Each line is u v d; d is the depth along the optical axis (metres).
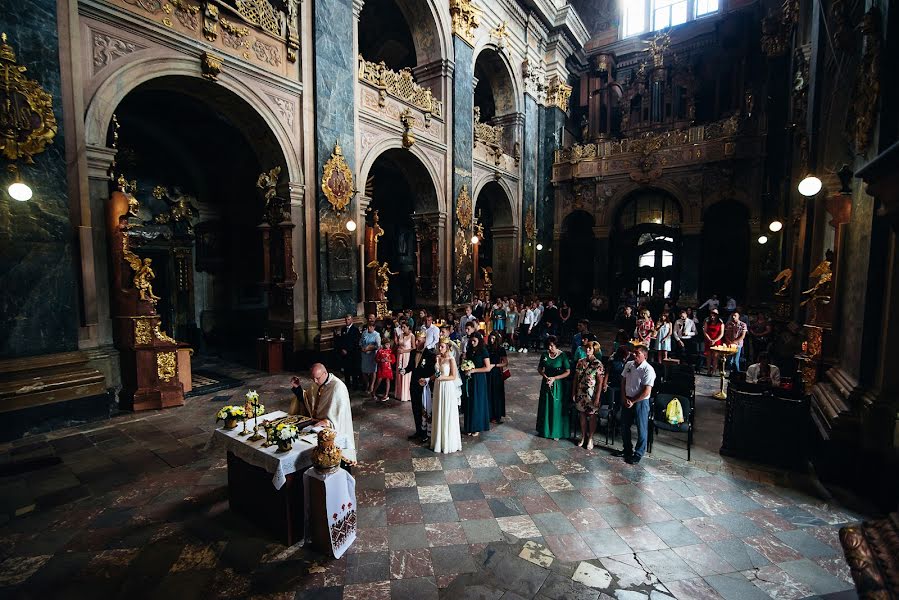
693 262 19.53
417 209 15.96
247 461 4.15
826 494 5.00
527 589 3.48
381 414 7.71
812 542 4.12
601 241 21.70
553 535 4.19
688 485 5.20
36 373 6.51
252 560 3.77
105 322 7.54
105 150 7.40
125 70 7.62
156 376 7.72
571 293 23.86
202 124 12.77
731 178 18.39
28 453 5.85
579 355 6.72
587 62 24.33
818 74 8.77
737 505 4.76
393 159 14.81
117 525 4.25
